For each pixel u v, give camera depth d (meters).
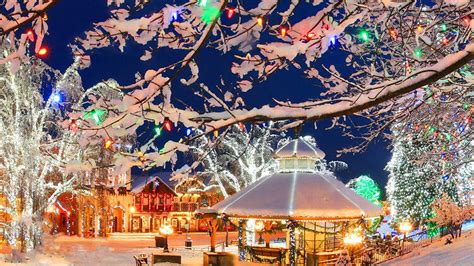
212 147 5.00
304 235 26.98
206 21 4.01
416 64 7.22
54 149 36.03
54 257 33.25
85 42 4.55
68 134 30.67
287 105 4.70
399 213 41.06
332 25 4.60
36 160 32.84
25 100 32.31
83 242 54.31
